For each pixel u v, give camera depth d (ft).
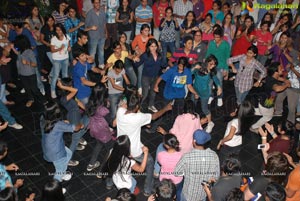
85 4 29.01
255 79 26.48
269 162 13.38
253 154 21.09
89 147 21.03
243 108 16.01
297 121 23.32
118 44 21.83
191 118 16.38
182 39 27.40
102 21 26.99
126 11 28.53
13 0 33.78
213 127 23.25
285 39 24.53
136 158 16.40
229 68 27.27
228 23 26.84
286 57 24.48
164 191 12.27
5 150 14.25
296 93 21.79
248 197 12.75
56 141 15.66
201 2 29.45
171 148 14.57
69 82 17.69
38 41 25.70
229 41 27.09
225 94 26.78
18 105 24.34
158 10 28.71
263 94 25.76
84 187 18.24
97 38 27.32
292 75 21.93
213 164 13.66
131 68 23.68
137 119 15.80
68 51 24.43
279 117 24.03
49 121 15.26
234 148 17.15
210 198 13.32
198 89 21.06
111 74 20.79
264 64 27.14
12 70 25.40
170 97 21.54
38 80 24.99
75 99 18.94
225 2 28.63
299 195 13.30
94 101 16.78
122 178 14.82
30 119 23.11
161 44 27.66
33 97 24.73
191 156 13.62
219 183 12.92
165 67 28.53
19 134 21.74
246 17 26.45
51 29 24.81
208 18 26.43
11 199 11.93
